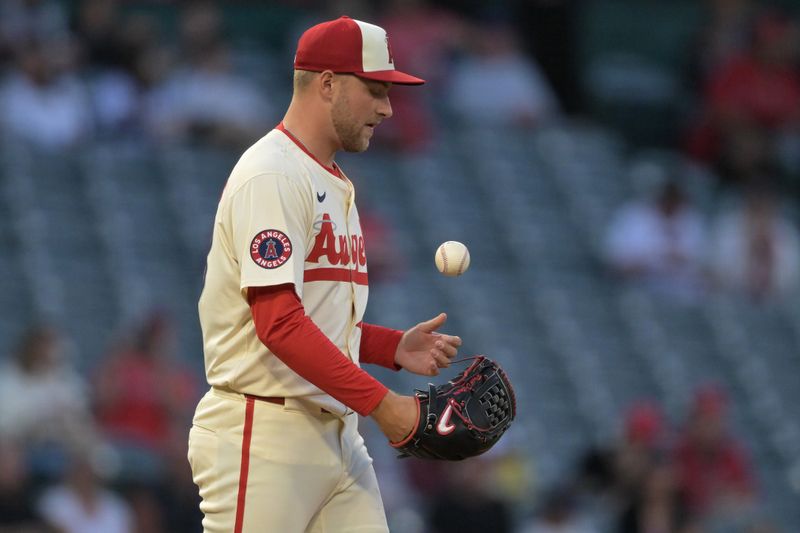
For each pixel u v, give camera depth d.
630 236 47.88
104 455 33.34
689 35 59.81
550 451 40.97
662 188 48.38
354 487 15.02
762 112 56.06
